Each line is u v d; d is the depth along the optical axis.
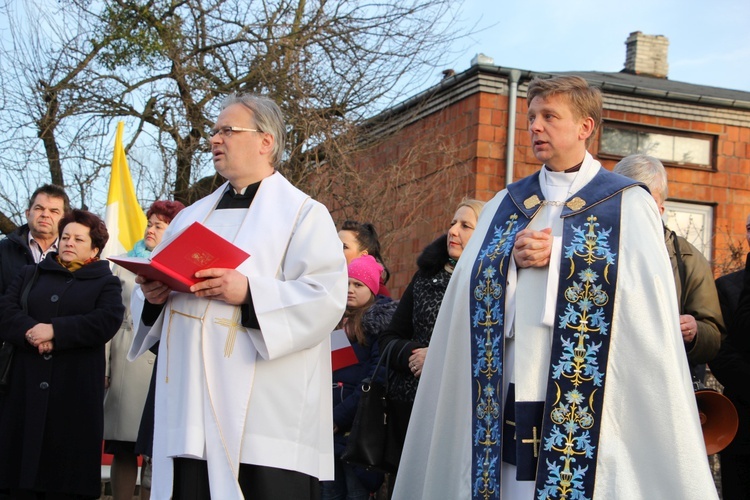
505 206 3.75
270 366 3.31
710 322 4.18
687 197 13.05
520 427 3.34
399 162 11.80
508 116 12.12
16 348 4.93
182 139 11.22
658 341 3.27
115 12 11.53
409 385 4.59
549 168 3.67
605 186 3.53
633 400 3.28
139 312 3.59
